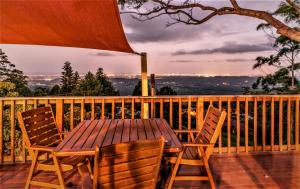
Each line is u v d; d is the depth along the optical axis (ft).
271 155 16.40
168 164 11.67
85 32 12.86
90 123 12.05
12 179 12.85
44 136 10.94
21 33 13.24
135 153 6.63
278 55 41.81
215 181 12.63
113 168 6.40
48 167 9.95
